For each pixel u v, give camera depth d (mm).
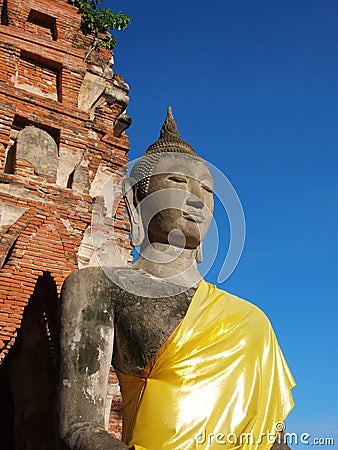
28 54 12766
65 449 5105
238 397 5445
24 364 10453
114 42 13836
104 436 5059
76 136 12508
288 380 5898
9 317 10125
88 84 13211
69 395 5398
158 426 5117
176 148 6477
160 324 5578
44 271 10727
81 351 5555
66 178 12125
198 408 5242
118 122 13594
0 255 10492
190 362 5418
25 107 12133
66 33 13281
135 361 5535
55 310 10398
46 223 11133
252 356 5711
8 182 11195
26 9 12992
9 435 11570
